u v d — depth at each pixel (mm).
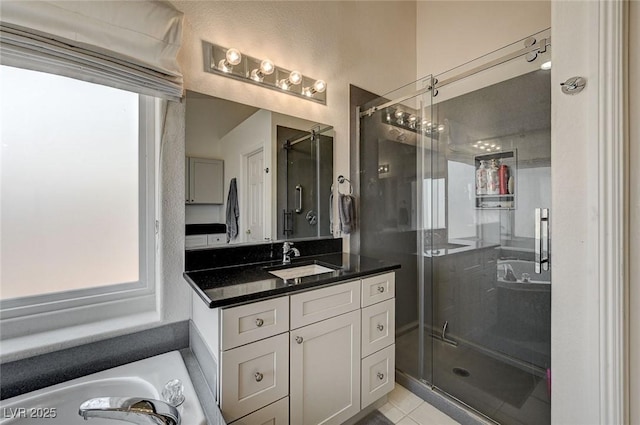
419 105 2277
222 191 1521
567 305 917
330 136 1964
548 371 1693
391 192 2242
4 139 1092
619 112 809
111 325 1238
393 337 1601
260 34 1642
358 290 1423
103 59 1085
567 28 907
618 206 810
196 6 1425
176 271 1381
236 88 1559
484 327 1999
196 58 1427
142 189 1385
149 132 1398
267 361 1105
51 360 1083
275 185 1715
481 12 2121
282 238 1746
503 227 1918
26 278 1136
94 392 1059
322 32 1930
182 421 898
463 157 2115
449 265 2189
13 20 927
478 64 1994
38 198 1157
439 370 1841
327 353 1301
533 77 1750
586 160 869
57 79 1194
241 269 1482
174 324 1365
